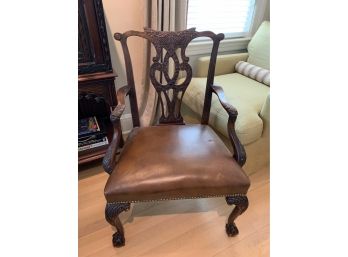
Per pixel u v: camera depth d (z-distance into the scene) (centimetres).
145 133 120
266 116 133
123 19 154
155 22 144
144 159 101
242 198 101
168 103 129
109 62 131
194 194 98
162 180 94
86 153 147
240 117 131
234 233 121
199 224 128
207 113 133
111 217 101
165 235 123
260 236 123
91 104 165
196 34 116
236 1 195
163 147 108
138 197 95
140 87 174
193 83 166
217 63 182
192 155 103
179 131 121
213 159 102
